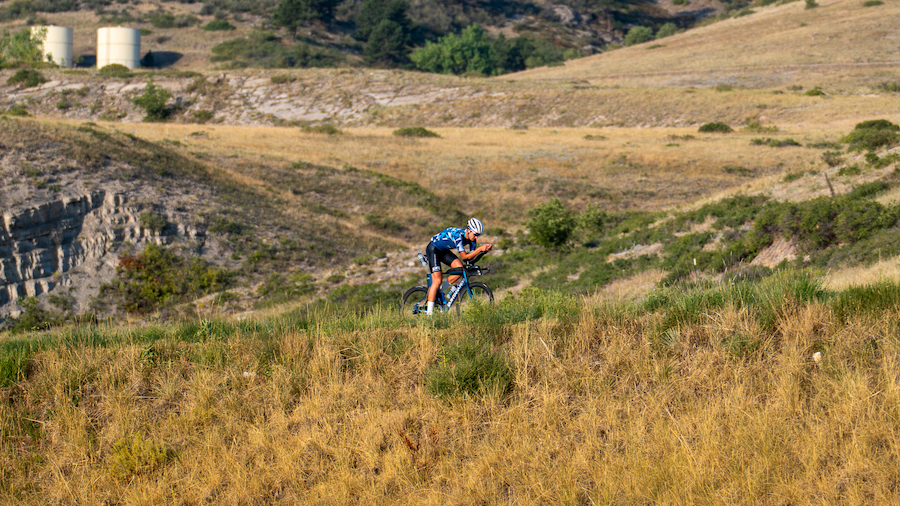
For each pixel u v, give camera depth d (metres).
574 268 19.83
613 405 4.78
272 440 4.94
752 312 5.64
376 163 39.34
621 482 3.99
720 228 18.30
